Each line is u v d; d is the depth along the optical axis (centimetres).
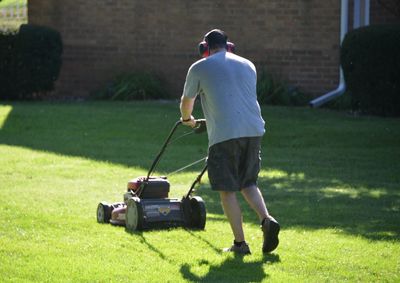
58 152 3600
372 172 3178
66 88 5612
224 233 2122
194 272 1727
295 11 5178
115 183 2928
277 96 5050
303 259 1855
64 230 2130
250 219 2336
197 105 4794
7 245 1941
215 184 1898
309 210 2461
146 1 5438
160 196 2206
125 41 5503
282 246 1980
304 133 4000
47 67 5203
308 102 5106
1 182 2914
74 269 1733
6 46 5175
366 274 1739
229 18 5297
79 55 5581
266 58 5256
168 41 5431
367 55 4381
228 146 1889
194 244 1989
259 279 1675
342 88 4928
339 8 5106
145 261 1814
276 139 3909
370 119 4381
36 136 3994
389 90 4394
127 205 2162
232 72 1920
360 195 2725
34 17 5612
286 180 3022
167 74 5459
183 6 5372
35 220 2245
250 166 1925
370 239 2064
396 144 3772
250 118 1911
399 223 2272
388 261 1844
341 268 1780
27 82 5197
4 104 4938
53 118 4366
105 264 1780
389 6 5050
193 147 3775
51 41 5188
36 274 1691
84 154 3559
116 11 5494
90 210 2428
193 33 5381
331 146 3769
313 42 5166
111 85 5431
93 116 4422
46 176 3052
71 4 5559
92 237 2050
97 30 5541
